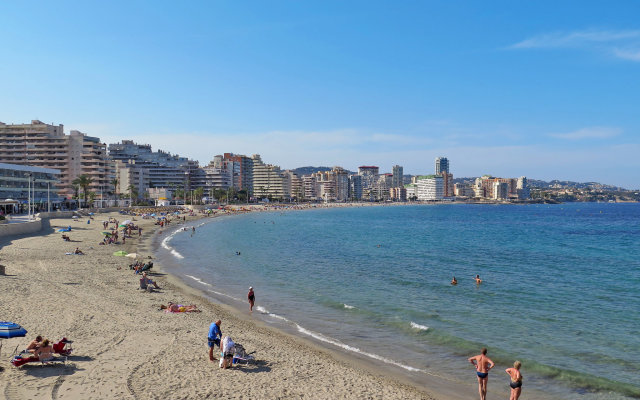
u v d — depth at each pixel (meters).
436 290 43.28
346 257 68.12
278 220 177.50
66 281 38.47
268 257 66.62
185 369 19.89
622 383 21.30
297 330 29.17
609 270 57.72
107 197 183.50
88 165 177.00
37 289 34.00
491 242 95.69
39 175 133.50
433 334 28.70
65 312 27.89
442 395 19.52
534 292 42.88
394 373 22.02
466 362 23.88
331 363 22.58
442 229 136.88
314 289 42.88
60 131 184.50
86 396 16.08
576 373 22.42
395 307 35.97
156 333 25.11
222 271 52.69
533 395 19.94
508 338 28.22
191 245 80.25
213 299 37.41
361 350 25.44
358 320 31.95
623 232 126.75
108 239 70.69
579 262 65.19
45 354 18.84
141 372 18.98
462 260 66.25
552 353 25.50
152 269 50.88
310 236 106.12
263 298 38.59
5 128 175.75
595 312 35.28
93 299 32.34
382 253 74.06
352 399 17.98
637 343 27.44
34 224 76.56
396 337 28.11
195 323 28.22
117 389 16.92
